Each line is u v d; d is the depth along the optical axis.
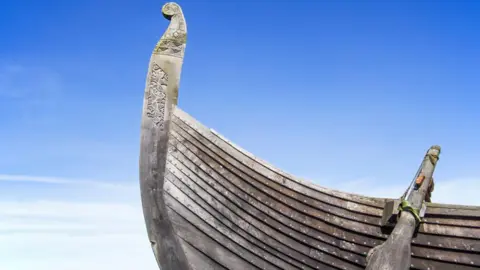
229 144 12.97
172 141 12.27
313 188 12.68
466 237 10.89
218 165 12.53
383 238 11.59
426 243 11.14
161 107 11.97
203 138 12.76
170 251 10.84
